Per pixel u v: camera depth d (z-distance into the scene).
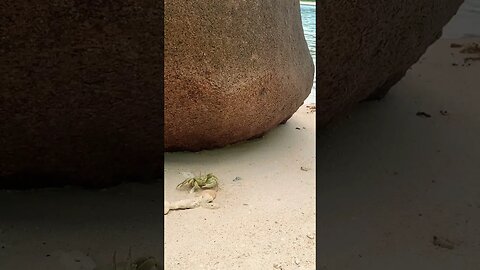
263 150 2.29
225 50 2.06
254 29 2.17
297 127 2.67
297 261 1.40
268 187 1.89
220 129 2.20
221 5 2.05
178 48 1.99
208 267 1.36
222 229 1.57
